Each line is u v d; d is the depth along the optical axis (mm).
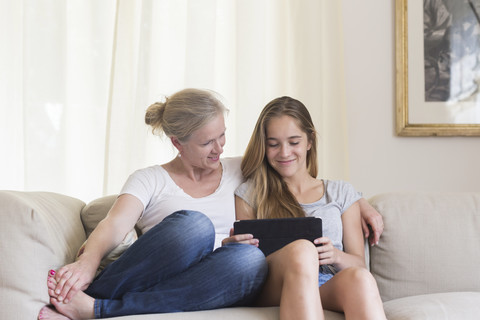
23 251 1391
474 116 2783
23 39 2582
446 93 2783
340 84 2727
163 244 1458
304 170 1936
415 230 1800
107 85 2695
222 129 1800
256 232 1604
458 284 1748
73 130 2680
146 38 2586
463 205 1840
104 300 1424
